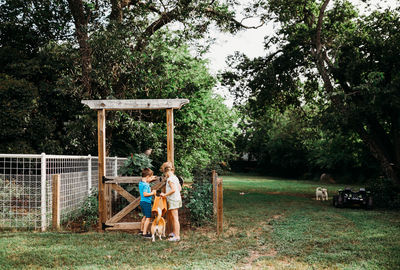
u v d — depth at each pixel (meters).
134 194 9.82
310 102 22.66
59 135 14.92
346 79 16.08
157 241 6.92
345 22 19.14
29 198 7.78
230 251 6.15
